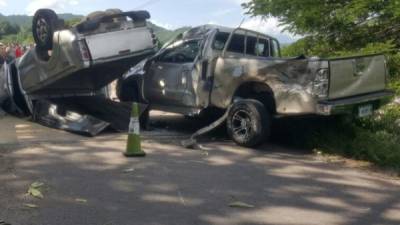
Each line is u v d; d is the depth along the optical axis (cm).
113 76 823
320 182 542
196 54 753
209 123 841
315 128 725
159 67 790
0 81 891
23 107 876
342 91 638
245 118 678
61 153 612
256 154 656
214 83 725
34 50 800
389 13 800
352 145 667
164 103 793
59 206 429
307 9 852
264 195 487
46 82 790
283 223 415
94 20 714
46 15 751
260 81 675
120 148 654
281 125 739
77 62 714
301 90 636
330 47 884
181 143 695
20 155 593
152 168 562
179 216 418
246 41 792
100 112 809
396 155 625
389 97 703
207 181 523
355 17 809
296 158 647
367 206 470
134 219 407
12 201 436
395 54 823
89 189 479
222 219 416
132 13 745
